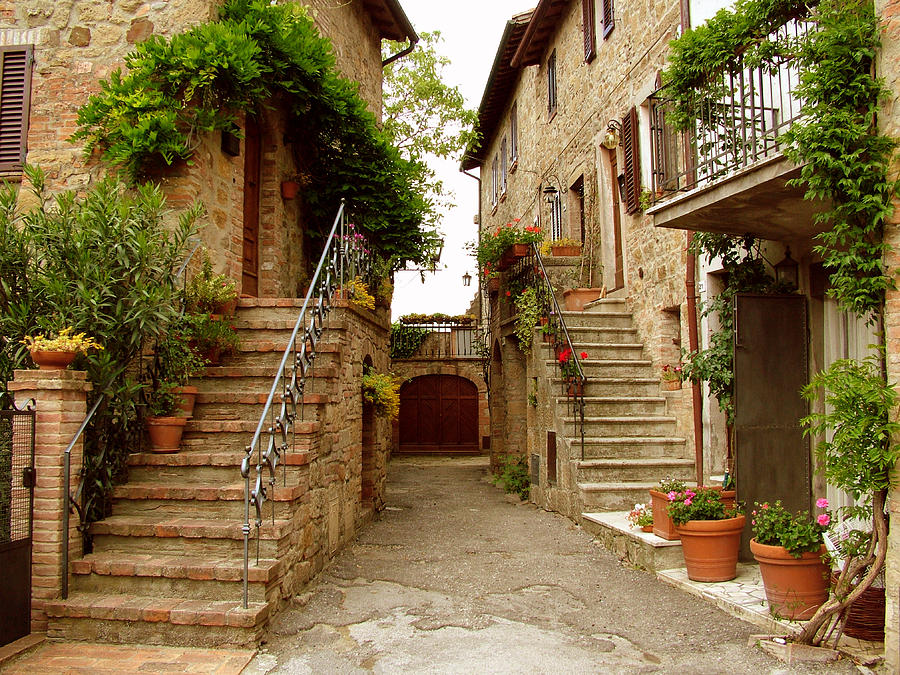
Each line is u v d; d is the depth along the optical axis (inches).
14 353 202.1
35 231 204.8
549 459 346.9
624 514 283.7
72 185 273.3
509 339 504.4
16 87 282.0
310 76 318.0
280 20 294.4
